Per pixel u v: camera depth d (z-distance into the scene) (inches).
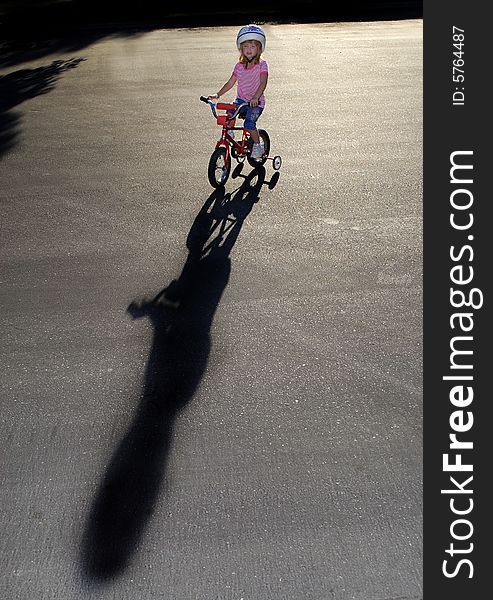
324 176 312.0
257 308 211.5
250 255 243.4
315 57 563.5
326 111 410.3
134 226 269.3
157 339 198.7
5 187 314.3
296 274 229.6
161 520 140.3
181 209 282.5
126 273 234.8
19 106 450.9
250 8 849.5
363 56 561.9
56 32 746.2
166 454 157.2
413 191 291.0
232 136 305.7
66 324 207.6
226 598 124.6
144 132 384.8
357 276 226.8
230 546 134.3
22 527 139.6
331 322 203.2
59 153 356.2
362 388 176.1
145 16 824.9
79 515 142.0
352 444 158.7
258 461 154.5
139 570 130.0
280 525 138.5
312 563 130.6
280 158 321.7
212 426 165.2
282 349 191.9
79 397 176.4
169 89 476.1
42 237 263.9
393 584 126.8
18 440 162.9
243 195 294.8
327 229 260.4
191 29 734.5
